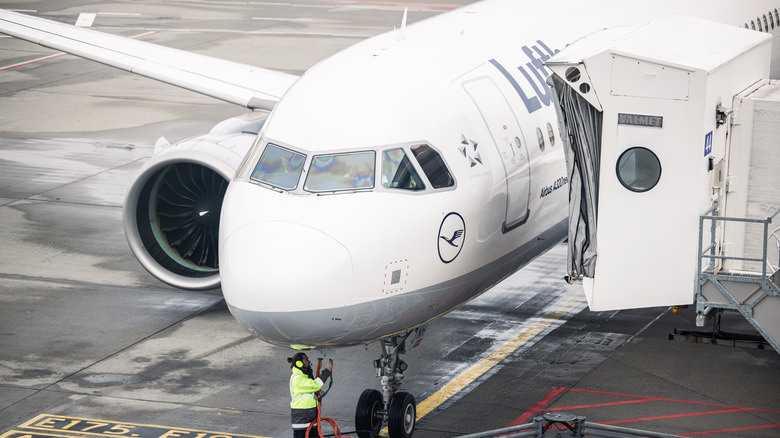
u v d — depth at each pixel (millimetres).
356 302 44094
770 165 51094
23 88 138375
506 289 76000
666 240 47312
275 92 78812
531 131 54969
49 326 67938
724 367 61281
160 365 62031
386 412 50812
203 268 67125
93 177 101562
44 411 55531
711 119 47531
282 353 64062
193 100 133250
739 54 51156
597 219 47656
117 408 55969
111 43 86812
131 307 71812
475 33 60156
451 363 62469
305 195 45594
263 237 44312
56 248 83188
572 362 62344
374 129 47281
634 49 47625
